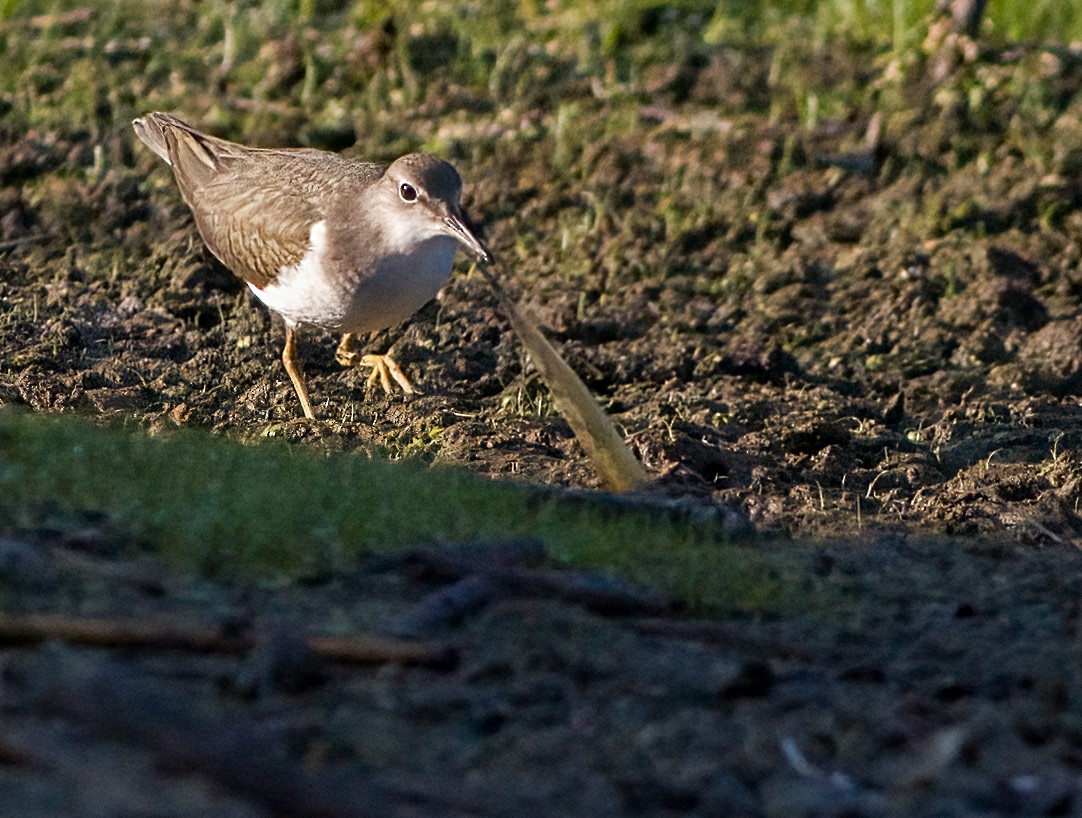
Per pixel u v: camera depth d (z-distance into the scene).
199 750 5.86
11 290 15.39
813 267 16.42
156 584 7.54
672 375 14.55
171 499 8.61
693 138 18.41
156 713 5.99
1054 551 10.46
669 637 7.97
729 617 8.51
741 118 18.84
